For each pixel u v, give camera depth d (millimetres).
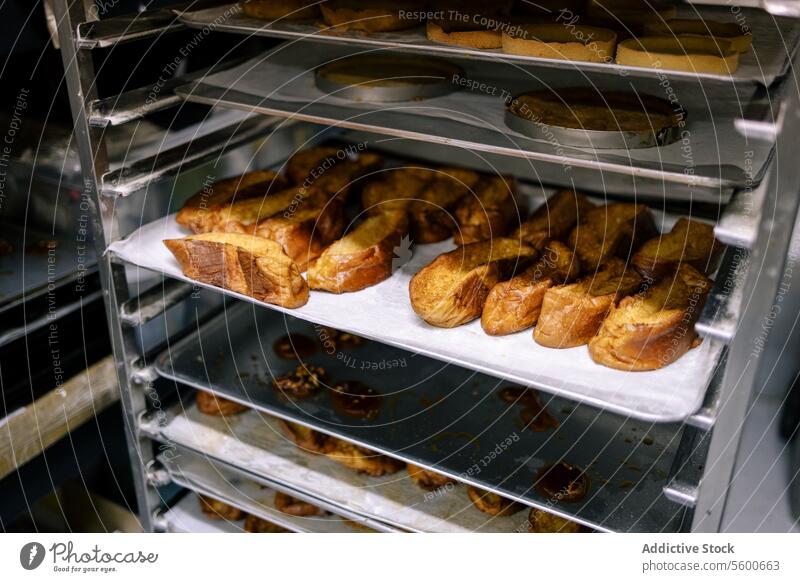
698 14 1101
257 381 1333
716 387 950
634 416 903
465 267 1107
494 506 1239
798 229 1090
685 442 1093
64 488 1519
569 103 1029
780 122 784
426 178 1415
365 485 1301
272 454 1354
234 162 1544
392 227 1235
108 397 1428
